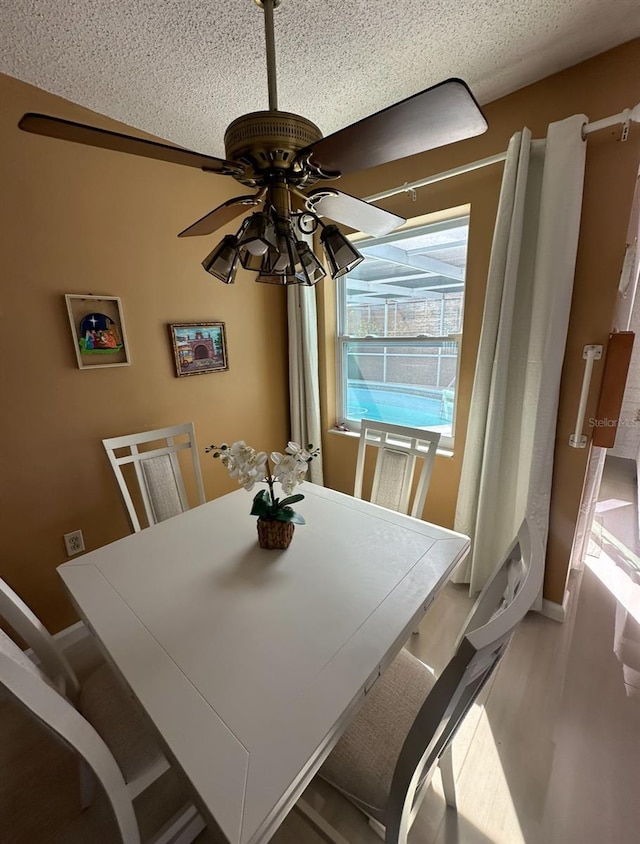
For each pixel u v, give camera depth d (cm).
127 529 204
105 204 175
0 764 129
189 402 224
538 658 164
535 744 131
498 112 169
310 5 114
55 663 109
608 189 147
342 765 91
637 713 141
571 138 144
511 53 140
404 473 178
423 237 222
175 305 208
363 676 82
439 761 105
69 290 169
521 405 181
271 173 90
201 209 210
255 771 65
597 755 127
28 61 135
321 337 267
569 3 117
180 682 81
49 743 135
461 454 217
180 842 103
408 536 135
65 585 113
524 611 67
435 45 134
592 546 243
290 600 104
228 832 57
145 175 186
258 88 154
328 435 282
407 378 246
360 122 70
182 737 70
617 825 109
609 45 137
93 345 178
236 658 86
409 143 79
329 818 111
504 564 95
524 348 175
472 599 202
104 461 191
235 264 104
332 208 115
